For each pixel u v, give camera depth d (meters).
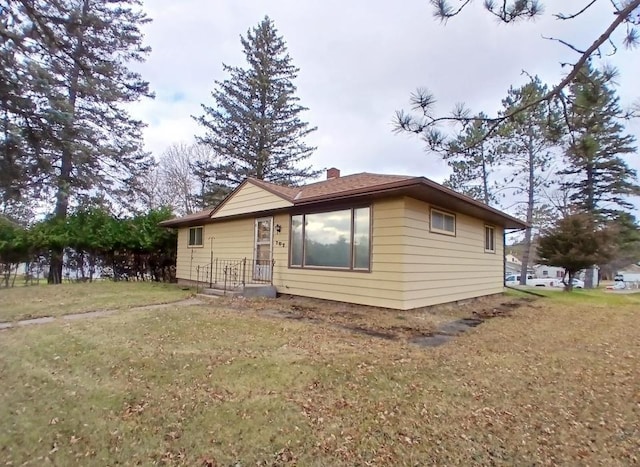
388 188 7.07
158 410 3.18
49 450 2.61
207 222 13.36
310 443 2.70
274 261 10.35
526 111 3.26
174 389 3.60
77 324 6.20
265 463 2.48
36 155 8.48
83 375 3.96
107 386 3.67
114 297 9.38
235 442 2.71
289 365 4.22
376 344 5.21
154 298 9.34
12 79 7.36
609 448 2.66
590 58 2.87
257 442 2.71
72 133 9.17
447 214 9.18
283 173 24.59
